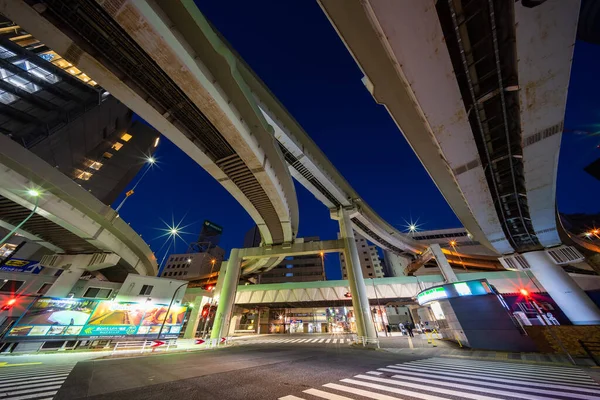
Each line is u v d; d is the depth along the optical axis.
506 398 4.85
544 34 6.07
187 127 14.63
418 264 45.19
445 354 12.73
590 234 48.16
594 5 10.65
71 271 22.55
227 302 26.34
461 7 6.74
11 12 8.29
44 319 14.12
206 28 10.68
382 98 9.48
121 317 16.84
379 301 36.16
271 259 41.59
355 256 25.81
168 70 10.63
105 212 20.84
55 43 9.42
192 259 78.62
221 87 12.95
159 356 13.20
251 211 25.23
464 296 15.10
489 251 49.97
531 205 15.41
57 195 17.34
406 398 4.96
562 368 8.51
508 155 11.54
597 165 28.36
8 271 19.64
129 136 47.62
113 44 9.86
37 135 27.95
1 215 18.16
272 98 20.38
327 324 48.91
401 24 5.94
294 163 24.92
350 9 6.83
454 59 7.88
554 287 22.77
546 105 8.23
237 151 16.41
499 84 8.19
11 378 6.98
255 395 5.42
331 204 31.66
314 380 6.95
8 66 25.59
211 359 11.95
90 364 10.20
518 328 12.56
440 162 13.41
